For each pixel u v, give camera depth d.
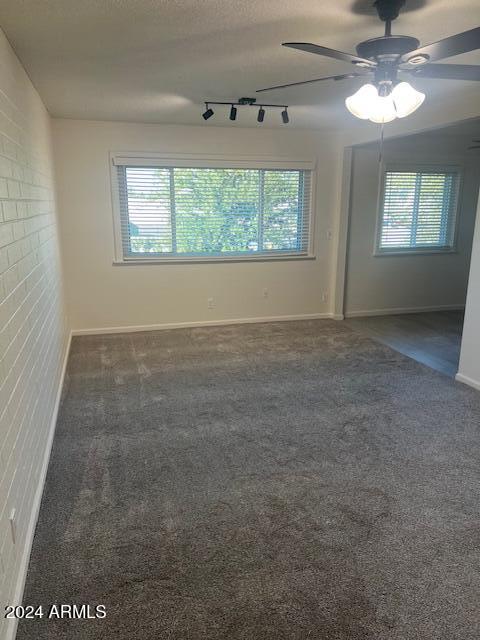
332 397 3.59
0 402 1.63
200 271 5.51
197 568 1.90
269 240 5.73
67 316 4.95
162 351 4.71
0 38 2.13
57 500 2.34
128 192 5.11
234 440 2.94
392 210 6.15
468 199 6.40
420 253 6.34
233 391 3.71
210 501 2.34
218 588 1.80
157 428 3.10
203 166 5.20
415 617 1.68
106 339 5.12
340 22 2.16
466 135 5.45
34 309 2.56
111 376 4.03
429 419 3.22
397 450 2.81
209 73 3.01
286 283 5.88
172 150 5.07
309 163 5.57
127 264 5.22
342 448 2.84
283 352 4.69
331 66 2.86
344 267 5.95
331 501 2.33
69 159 4.80
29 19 2.08
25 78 2.84
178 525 2.16
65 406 3.43
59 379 3.71
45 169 3.70
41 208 3.20
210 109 4.09
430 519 2.20
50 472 2.59
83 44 2.43
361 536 2.09
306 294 6.00
